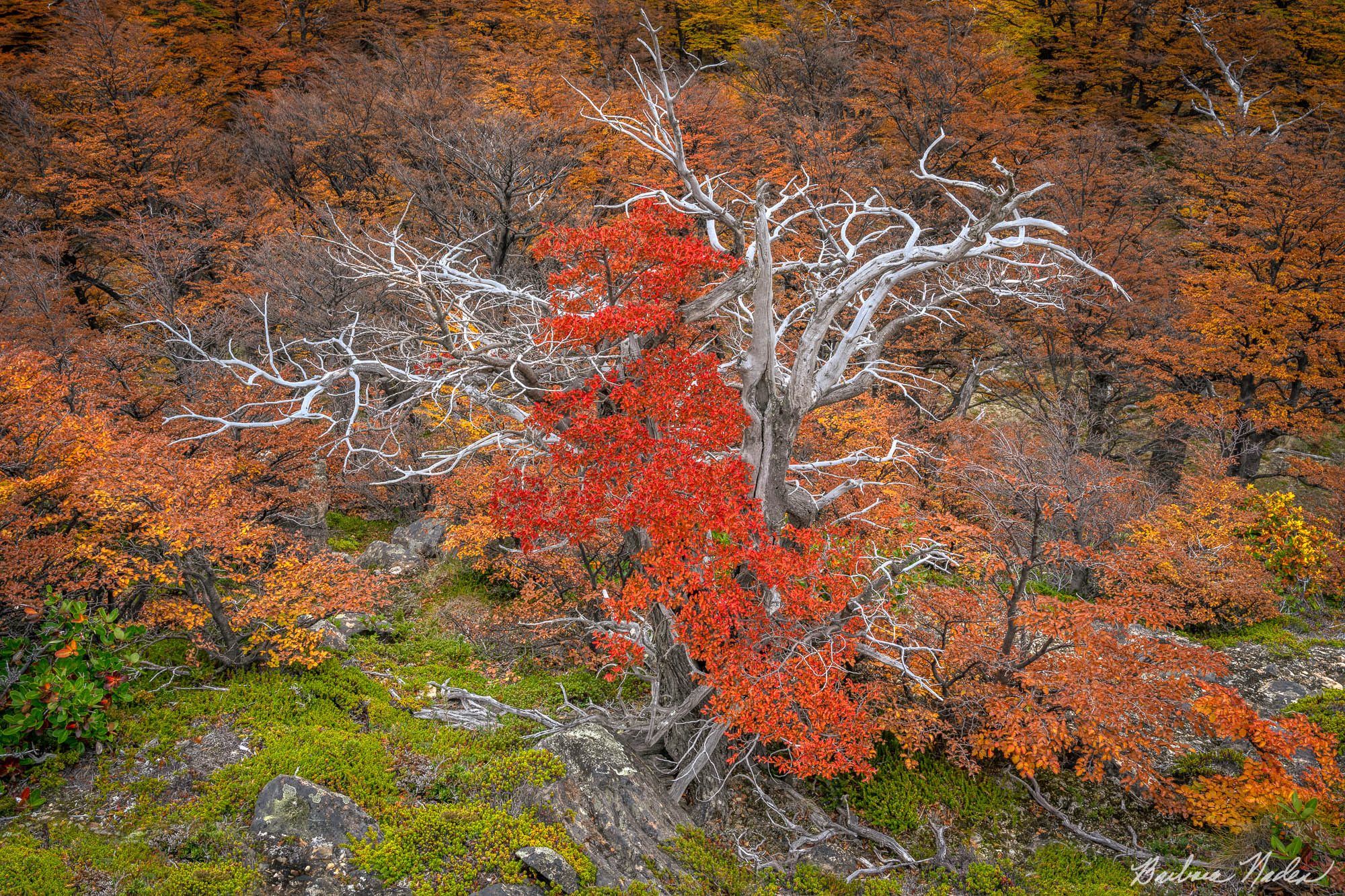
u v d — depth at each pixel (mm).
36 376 12344
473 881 8359
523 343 10305
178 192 25969
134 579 10969
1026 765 10484
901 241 24188
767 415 10781
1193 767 12328
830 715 9727
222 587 13930
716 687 10203
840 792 12094
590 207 24141
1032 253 22578
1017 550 13938
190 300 23000
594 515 9422
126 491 10844
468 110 27750
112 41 28953
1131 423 27266
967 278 13617
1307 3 41125
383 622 15281
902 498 16344
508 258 24266
